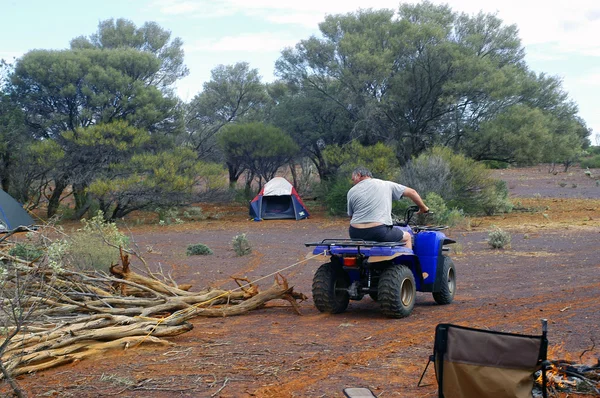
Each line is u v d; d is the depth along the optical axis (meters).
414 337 7.57
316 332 8.04
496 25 33.72
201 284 12.74
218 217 31.31
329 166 34.81
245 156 35.25
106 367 6.26
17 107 31.41
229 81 44.03
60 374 6.00
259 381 5.74
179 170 31.56
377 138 33.00
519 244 18.45
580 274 12.67
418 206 9.53
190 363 6.40
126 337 7.04
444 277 9.87
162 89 38.53
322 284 9.24
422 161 28.36
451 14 33.25
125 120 33.25
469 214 27.94
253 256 17.44
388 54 30.45
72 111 33.12
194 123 41.66
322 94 33.62
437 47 29.73
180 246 20.55
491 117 31.62
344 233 23.25
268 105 42.81
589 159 67.88
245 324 8.66
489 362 4.60
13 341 6.29
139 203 30.67
